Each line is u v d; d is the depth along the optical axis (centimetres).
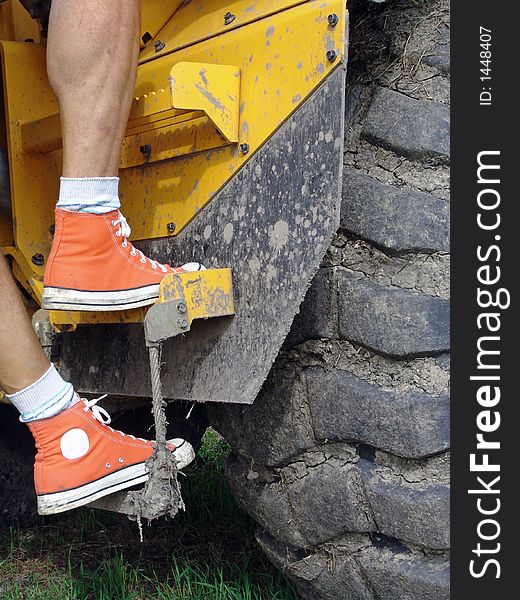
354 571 155
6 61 187
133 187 180
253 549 218
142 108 173
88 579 208
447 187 148
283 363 160
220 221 162
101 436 156
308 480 157
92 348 188
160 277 157
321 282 154
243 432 165
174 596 193
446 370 144
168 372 169
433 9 159
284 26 152
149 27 185
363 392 148
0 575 215
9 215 200
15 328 152
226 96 156
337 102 143
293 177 150
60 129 174
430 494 143
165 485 155
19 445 236
